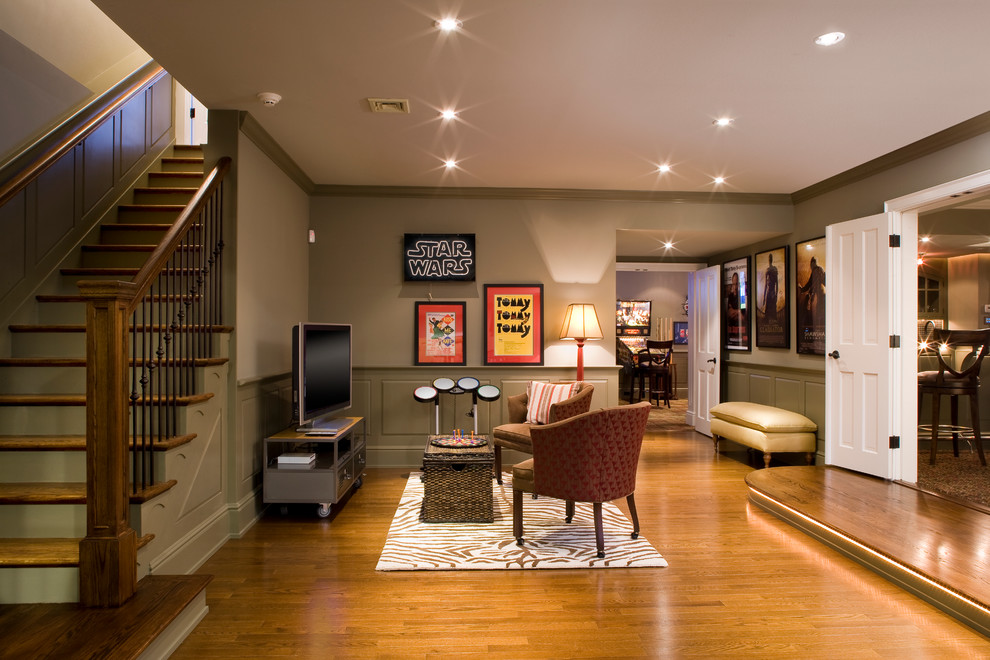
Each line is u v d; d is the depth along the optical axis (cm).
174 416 274
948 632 230
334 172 473
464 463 360
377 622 237
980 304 750
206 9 234
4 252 302
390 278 522
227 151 343
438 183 508
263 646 217
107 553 217
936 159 388
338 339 430
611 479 308
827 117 348
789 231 551
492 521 364
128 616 209
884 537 300
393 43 262
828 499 371
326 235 517
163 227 375
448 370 523
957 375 477
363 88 311
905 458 420
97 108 375
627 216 539
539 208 532
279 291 427
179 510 277
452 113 345
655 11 233
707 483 461
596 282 534
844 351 465
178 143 499
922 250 734
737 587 272
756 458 555
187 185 440
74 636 195
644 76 294
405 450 520
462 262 523
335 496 362
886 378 425
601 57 273
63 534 241
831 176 481
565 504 405
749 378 628
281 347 432
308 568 292
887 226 424
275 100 324
